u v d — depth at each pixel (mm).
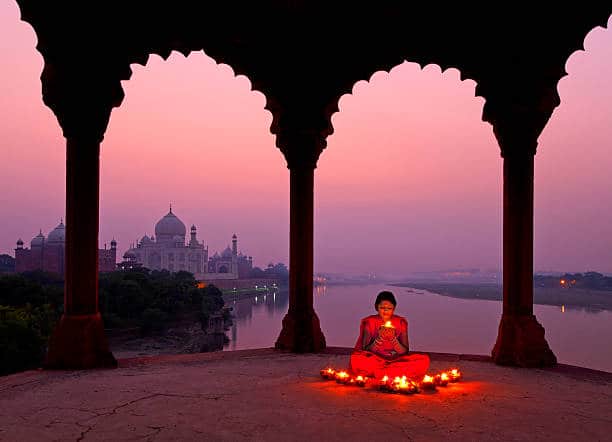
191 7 5918
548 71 5859
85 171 5520
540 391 4578
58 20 5414
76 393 4355
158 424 3506
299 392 4398
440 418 3682
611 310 121312
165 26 5879
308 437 3256
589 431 3434
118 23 5648
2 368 24344
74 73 5449
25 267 106000
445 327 91875
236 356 6215
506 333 5906
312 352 6504
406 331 5066
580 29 5699
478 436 3305
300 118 6582
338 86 6582
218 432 3342
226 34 6152
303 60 6484
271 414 3744
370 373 4855
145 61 5883
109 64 5621
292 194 6695
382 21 6184
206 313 73500
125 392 4387
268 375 5117
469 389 4598
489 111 6137
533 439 3266
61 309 44875
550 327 88875
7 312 26734
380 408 3914
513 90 5957
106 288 62031
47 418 3648
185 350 58750
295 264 6688
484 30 6043
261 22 6172
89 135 5543
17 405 3982
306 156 6633
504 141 6055
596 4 5520
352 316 114125
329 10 6109
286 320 6730
